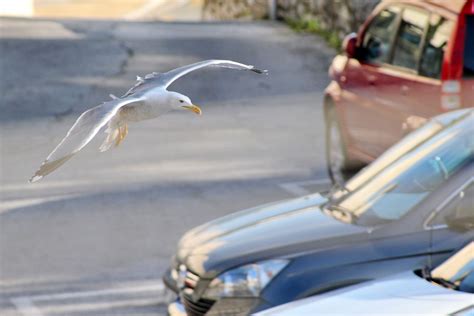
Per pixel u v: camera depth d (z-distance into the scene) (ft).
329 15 104.32
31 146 67.51
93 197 54.90
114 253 45.37
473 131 32.01
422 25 47.52
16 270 43.34
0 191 56.65
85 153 65.36
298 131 71.15
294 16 113.70
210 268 30.48
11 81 85.25
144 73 88.33
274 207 33.76
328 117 55.72
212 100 82.28
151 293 40.40
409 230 29.09
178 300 32.45
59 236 48.01
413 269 28.35
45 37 101.55
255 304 29.27
